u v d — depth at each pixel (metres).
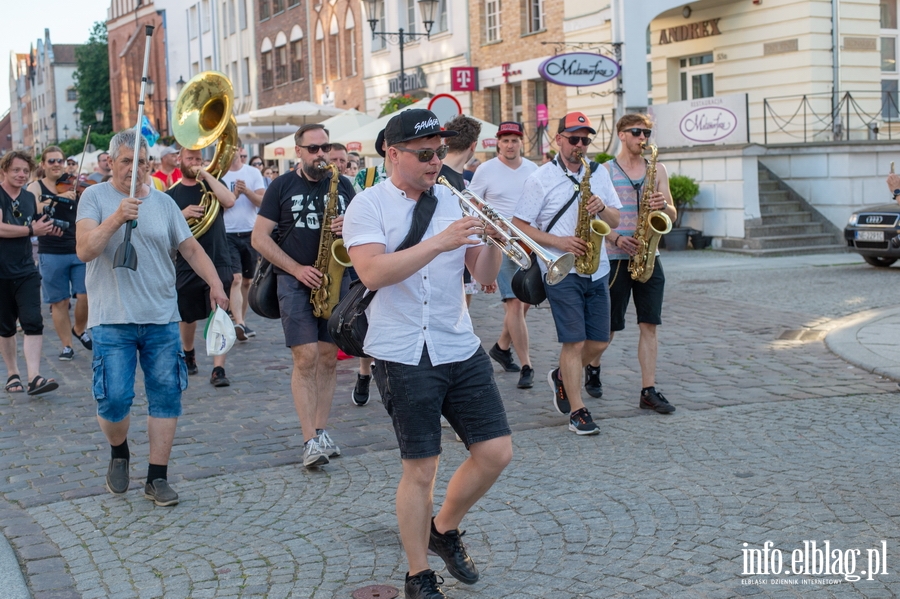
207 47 49.22
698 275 14.66
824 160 17.94
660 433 6.19
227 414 7.23
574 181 6.18
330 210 5.65
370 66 31.56
